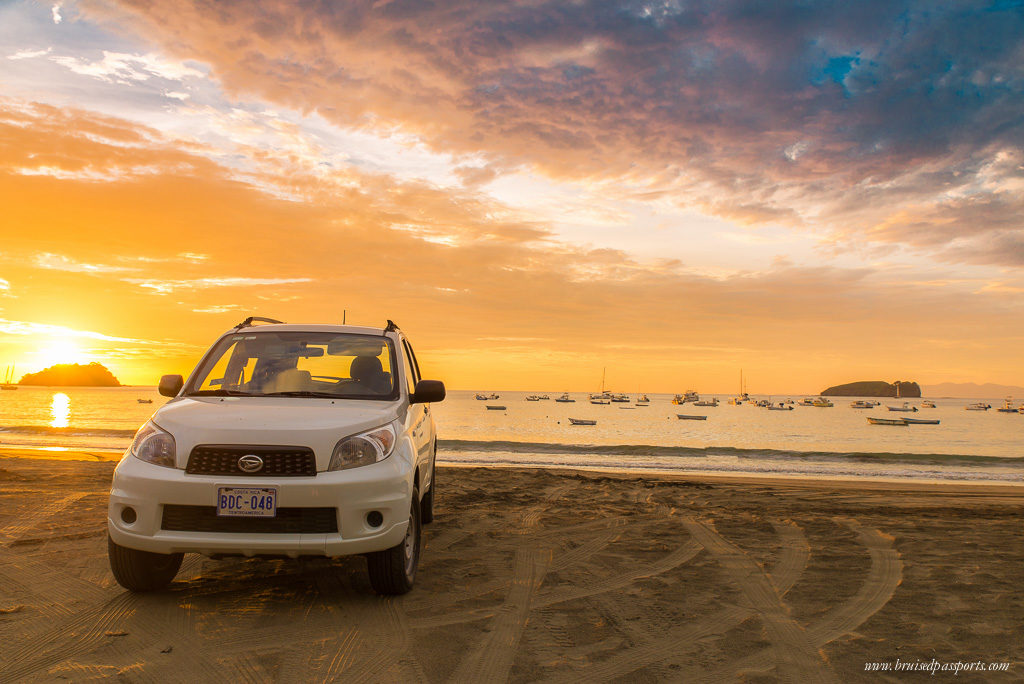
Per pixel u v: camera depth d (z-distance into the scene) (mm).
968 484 15922
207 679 2906
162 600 4039
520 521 7273
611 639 3570
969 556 5781
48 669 2973
